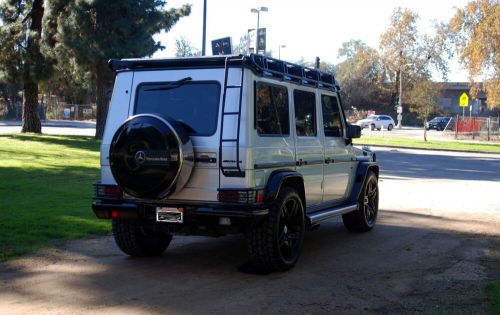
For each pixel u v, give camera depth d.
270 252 6.55
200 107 6.55
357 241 8.80
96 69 29.88
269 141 6.70
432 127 68.44
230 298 5.82
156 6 30.00
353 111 80.94
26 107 32.12
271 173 6.70
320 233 9.48
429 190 15.73
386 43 85.44
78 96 73.19
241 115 6.30
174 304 5.61
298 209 7.10
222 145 6.29
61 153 21.38
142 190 6.34
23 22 29.89
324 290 6.15
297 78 7.47
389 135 54.22
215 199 6.35
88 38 27.81
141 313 5.33
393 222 10.57
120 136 6.40
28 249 7.69
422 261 7.52
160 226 6.66
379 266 7.23
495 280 6.57
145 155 6.28
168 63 6.80
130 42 28.25
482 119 53.12
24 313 5.30
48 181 14.11
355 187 9.28
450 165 24.98
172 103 6.73
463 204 13.00
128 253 7.41
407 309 5.55
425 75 84.06
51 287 6.12
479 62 44.69
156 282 6.36
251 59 6.37
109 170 6.89
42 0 30.11
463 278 6.67
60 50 28.94
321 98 8.28
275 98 6.95
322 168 8.12
